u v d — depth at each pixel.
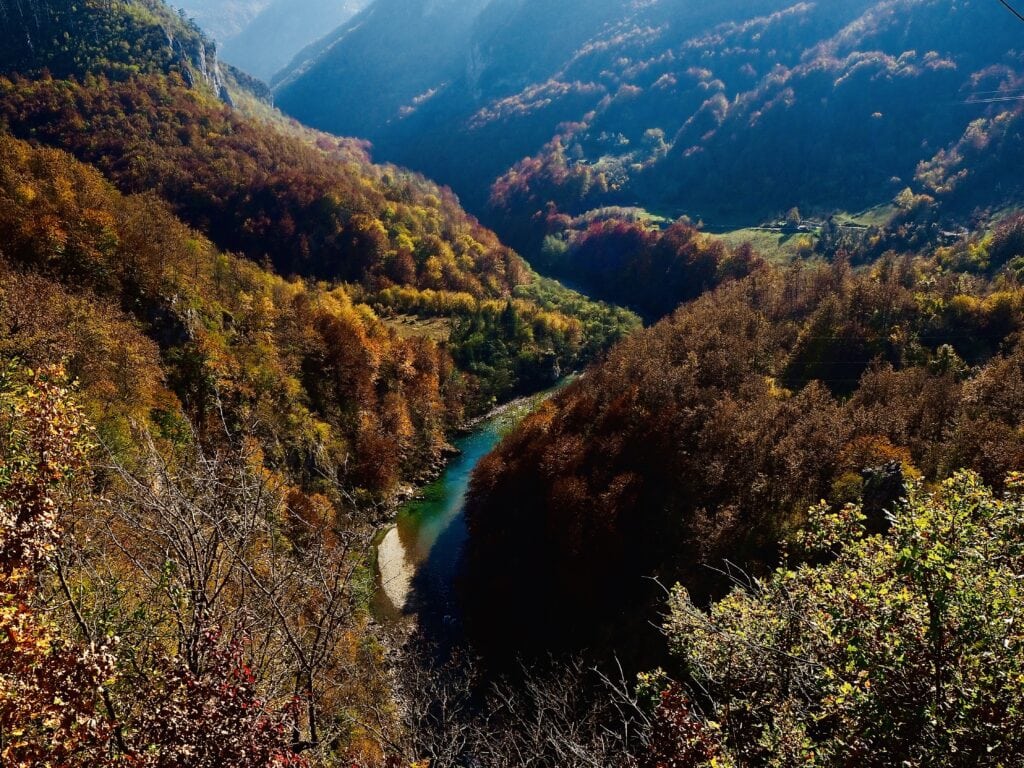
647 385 58.88
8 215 52.66
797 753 8.69
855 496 38.81
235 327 63.62
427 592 49.62
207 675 7.55
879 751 7.65
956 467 38.72
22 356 32.19
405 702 15.39
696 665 11.86
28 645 6.80
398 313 111.81
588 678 37.59
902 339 64.81
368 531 10.65
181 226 77.12
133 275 56.62
